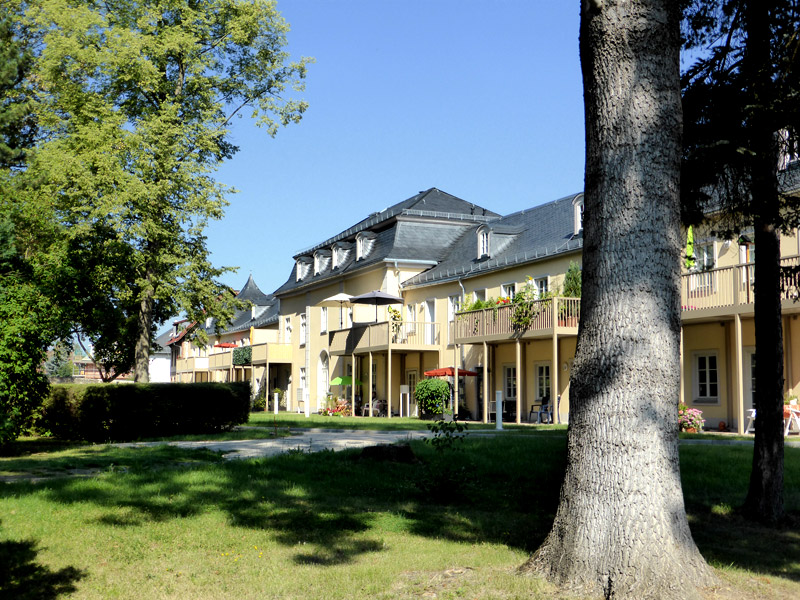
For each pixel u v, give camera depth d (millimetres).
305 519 8977
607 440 6012
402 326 35125
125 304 24797
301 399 44438
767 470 9109
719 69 9539
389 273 36562
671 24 6285
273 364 52469
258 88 26953
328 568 6934
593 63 6375
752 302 19281
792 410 19062
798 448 14711
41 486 10430
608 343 6105
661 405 6023
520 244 30562
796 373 19797
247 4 25578
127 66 23438
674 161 6250
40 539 7902
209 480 11125
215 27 26188
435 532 8445
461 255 34625
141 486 10586
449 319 33469
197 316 25297
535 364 28562
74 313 20453
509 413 29766
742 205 9305
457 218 38375
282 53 27125
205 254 25312
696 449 14312
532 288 26625
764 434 9156
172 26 24797
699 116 9273
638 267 6098
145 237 22891
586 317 6316
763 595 5809
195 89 25172
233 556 7457
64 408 19031
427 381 30391
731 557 7328
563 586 5953
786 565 7047
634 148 6172
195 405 19719
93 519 8727
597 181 6316
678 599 5539
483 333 28250
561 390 26906
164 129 23469
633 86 6199
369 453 13039
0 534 7965
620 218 6164
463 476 10484
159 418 19203
